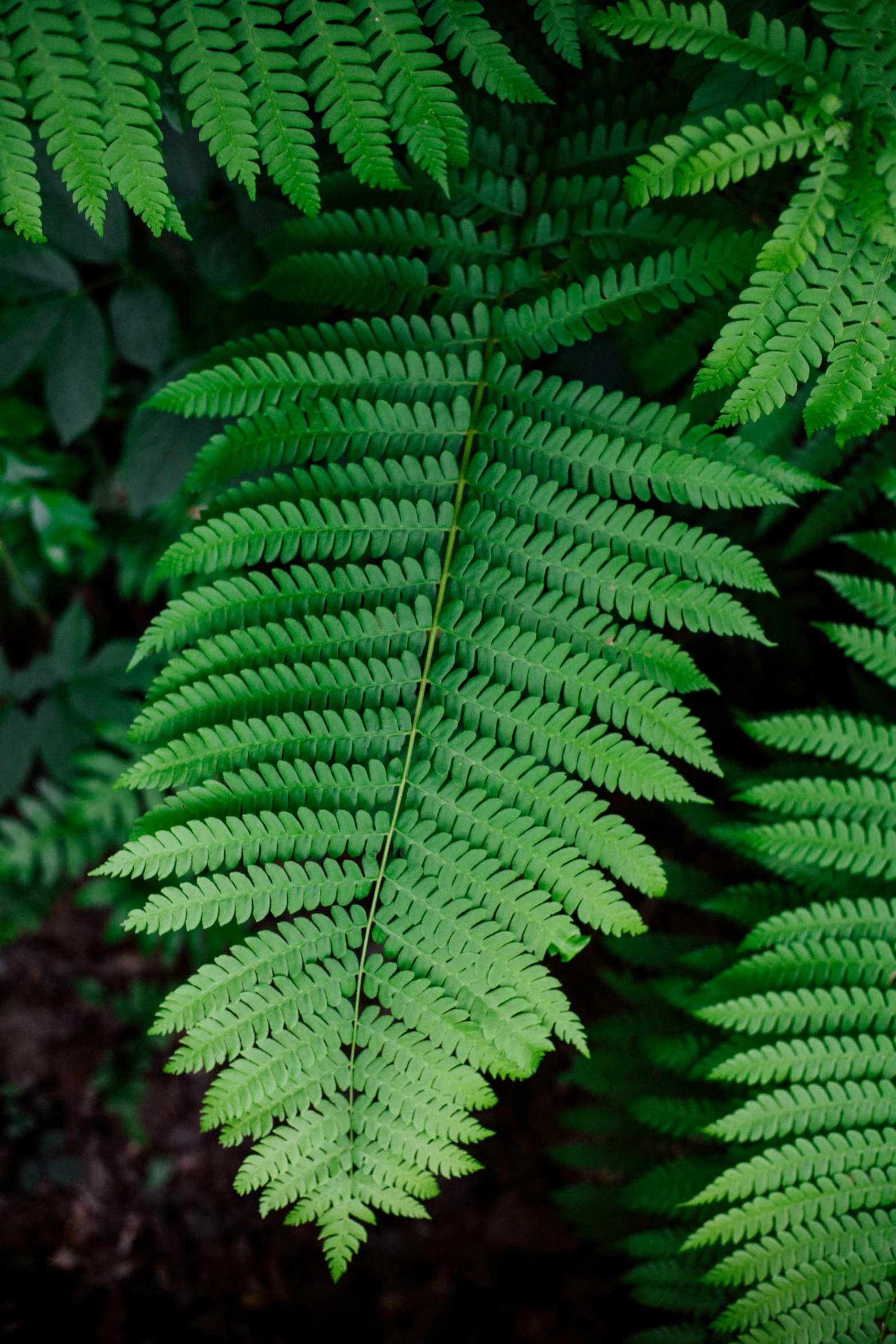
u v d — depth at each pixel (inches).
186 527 72.8
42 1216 89.6
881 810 65.3
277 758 62.0
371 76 60.6
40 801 78.7
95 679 74.4
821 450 67.2
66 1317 87.0
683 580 62.2
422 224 64.5
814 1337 63.8
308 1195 61.2
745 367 61.1
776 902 67.8
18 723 74.7
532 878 61.5
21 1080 91.3
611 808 75.0
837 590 66.4
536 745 62.0
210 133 60.7
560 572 62.5
